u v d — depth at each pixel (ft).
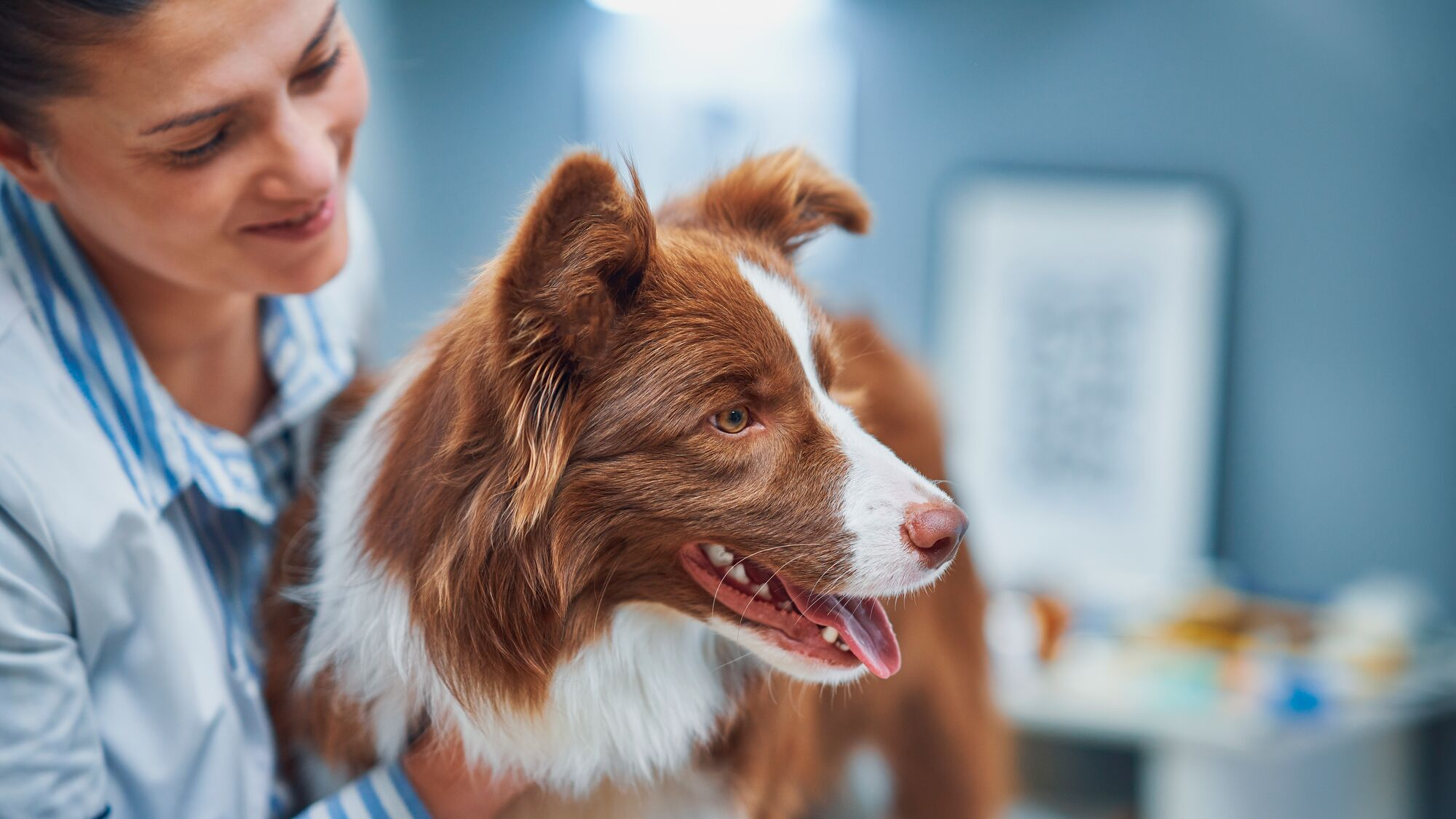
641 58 13.07
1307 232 12.60
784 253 5.41
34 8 3.52
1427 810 11.50
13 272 4.31
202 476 4.66
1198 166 12.74
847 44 13.01
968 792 7.70
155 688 4.43
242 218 4.10
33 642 3.98
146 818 4.49
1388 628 10.89
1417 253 12.39
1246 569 13.04
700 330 4.52
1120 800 12.17
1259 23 12.45
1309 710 9.82
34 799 3.96
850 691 7.01
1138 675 10.43
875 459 4.62
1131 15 12.61
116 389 4.48
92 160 3.89
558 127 13.20
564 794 5.03
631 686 4.97
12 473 3.93
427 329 5.29
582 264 4.18
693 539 4.56
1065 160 12.90
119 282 4.63
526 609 4.45
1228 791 9.55
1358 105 12.37
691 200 5.51
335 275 4.55
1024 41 12.80
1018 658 10.50
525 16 13.07
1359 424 12.64
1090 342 12.98
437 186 13.29
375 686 4.74
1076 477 13.12
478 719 4.51
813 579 4.51
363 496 4.79
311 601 4.95
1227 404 12.92
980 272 13.10
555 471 4.30
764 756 5.59
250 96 3.83
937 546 4.48
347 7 11.17
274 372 5.22
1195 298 12.73
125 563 4.29
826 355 4.93
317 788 5.12
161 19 3.58
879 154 13.12
